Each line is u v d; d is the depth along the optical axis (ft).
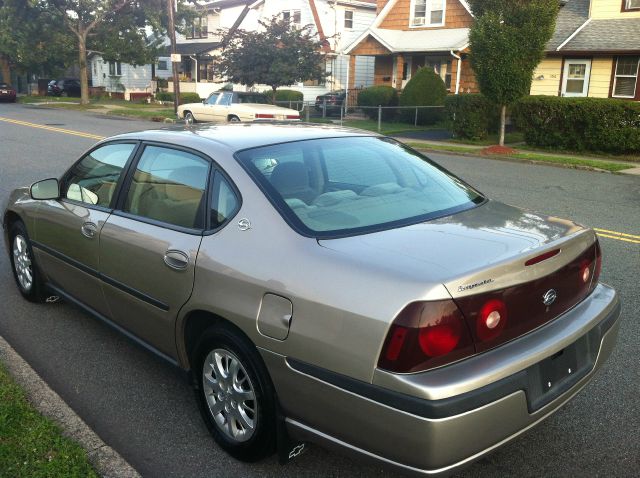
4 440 10.40
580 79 74.18
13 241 17.87
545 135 59.11
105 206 13.42
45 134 65.57
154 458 10.75
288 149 11.66
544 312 9.29
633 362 14.26
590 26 74.18
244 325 9.61
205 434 11.48
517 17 54.95
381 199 11.02
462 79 91.97
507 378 8.30
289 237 9.64
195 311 10.71
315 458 10.75
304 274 9.04
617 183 40.63
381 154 12.62
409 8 98.02
